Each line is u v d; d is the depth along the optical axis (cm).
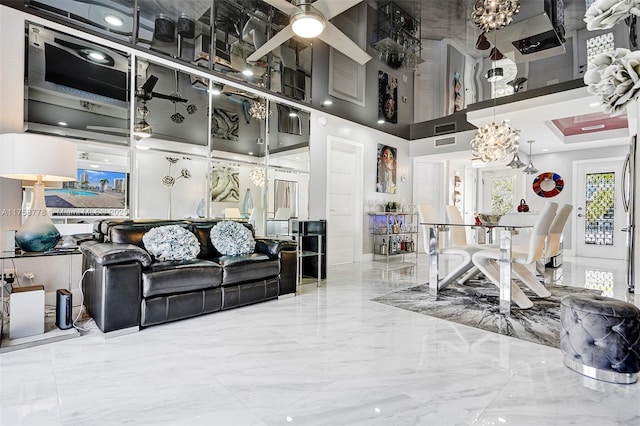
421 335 247
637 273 385
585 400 159
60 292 251
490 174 938
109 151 358
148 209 386
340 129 616
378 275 505
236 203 466
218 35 447
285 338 239
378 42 647
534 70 558
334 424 139
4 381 174
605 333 179
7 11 297
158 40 393
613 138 674
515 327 265
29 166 234
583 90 466
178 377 179
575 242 773
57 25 324
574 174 773
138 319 251
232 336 242
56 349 216
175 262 285
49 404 153
